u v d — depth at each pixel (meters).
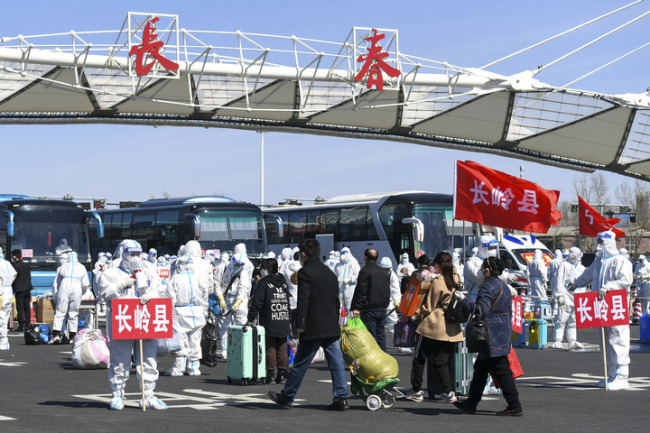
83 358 16.72
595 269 14.11
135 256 11.29
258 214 35.91
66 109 37.25
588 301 13.71
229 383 14.64
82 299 23.17
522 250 39.91
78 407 11.74
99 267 23.19
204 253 25.89
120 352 11.42
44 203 31.83
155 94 36.28
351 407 11.91
